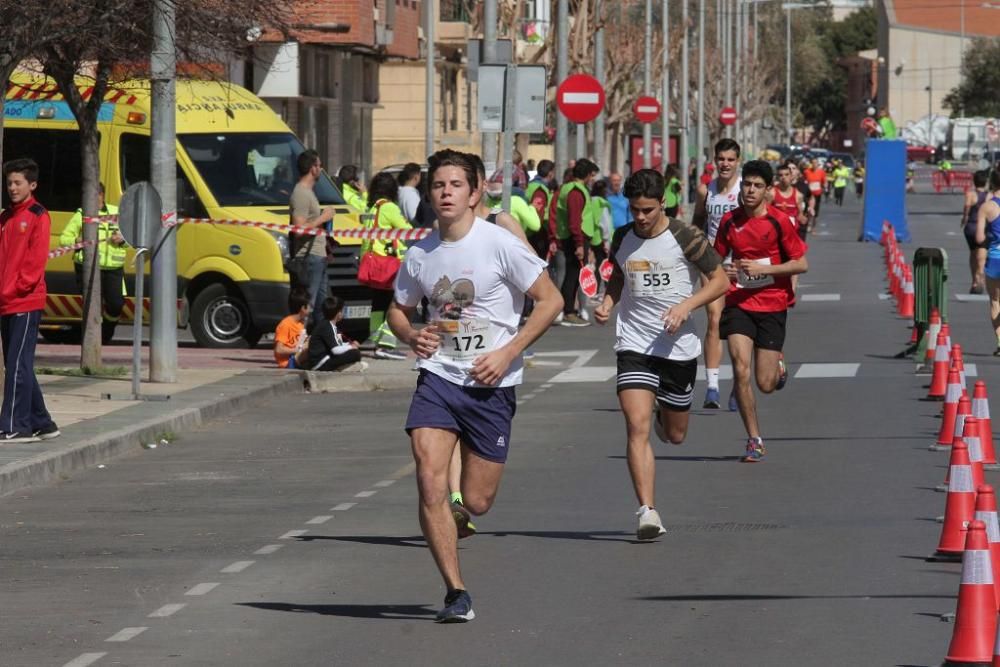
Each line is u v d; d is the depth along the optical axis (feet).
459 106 383.04
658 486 81.00
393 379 130.00
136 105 155.84
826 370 131.23
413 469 89.20
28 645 52.49
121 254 150.10
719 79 593.01
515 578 61.16
